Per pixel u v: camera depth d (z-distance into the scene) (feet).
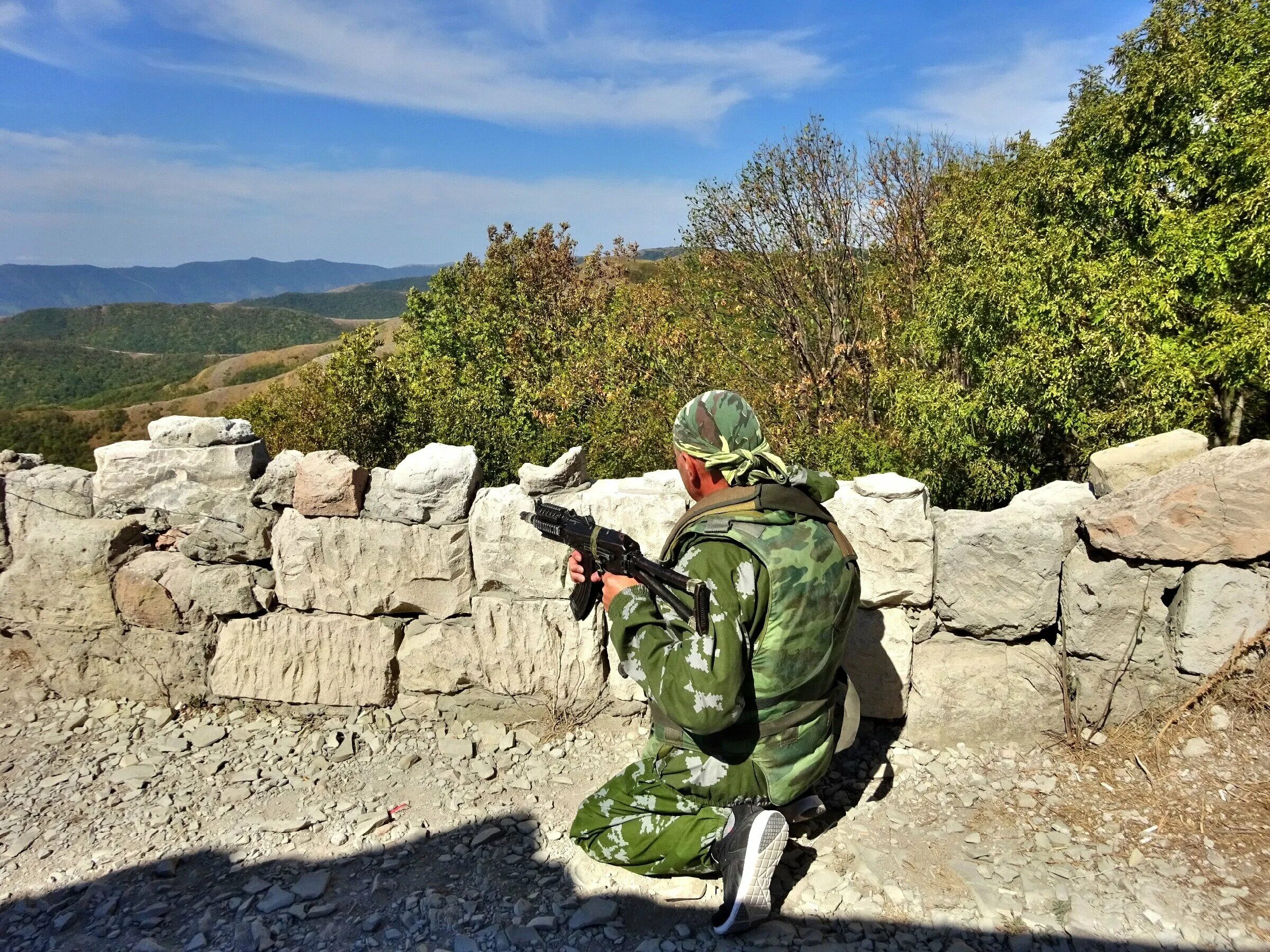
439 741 11.41
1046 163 39.14
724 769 7.55
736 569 7.05
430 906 8.04
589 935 7.54
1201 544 9.01
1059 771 9.52
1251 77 35.19
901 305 45.68
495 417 38.04
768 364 46.03
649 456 32.65
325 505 11.74
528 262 71.15
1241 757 8.87
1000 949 7.11
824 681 7.79
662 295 48.93
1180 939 7.02
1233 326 31.65
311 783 10.57
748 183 46.78
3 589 13.05
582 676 11.37
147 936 7.89
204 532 12.41
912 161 48.60
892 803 9.36
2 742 11.89
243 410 51.85
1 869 9.04
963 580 10.13
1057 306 29.60
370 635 11.98
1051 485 10.52
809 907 7.79
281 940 7.68
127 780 10.77
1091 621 9.68
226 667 12.47
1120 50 41.93
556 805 9.79
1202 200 37.70
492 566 11.44
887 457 31.58
